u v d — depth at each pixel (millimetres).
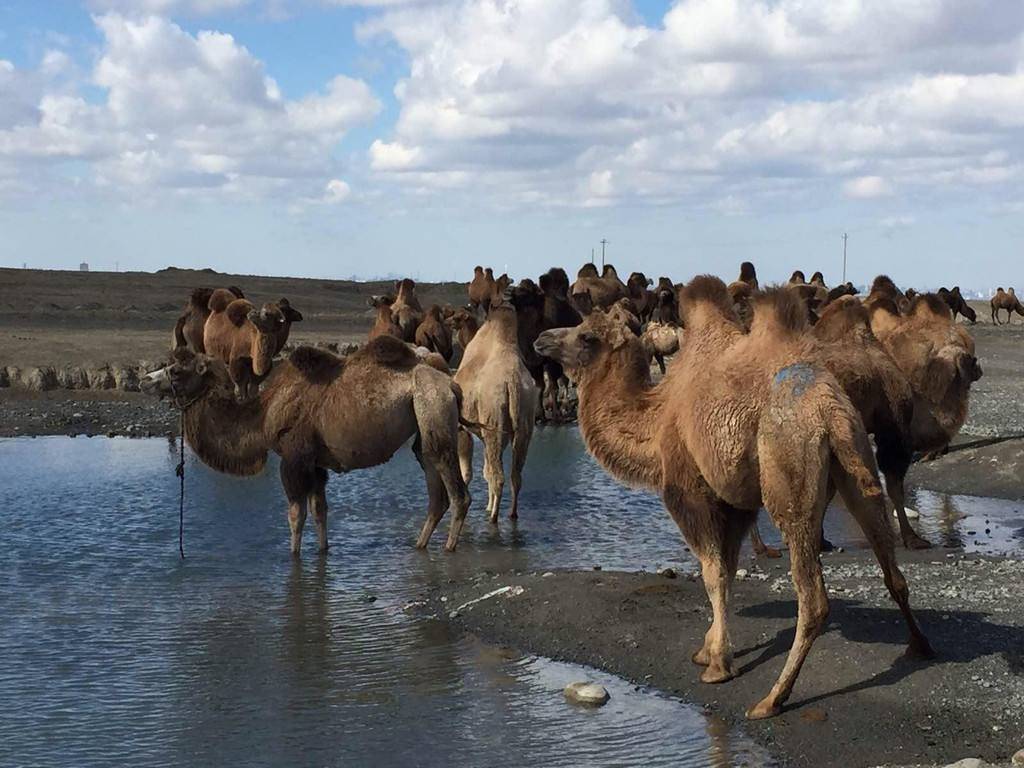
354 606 9805
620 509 13547
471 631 9141
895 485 11312
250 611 9688
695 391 7723
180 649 8836
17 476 15422
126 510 13320
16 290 48969
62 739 7418
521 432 12742
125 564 11078
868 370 10914
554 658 8562
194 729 7531
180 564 11070
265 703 7898
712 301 8086
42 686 8180
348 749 7273
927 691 7527
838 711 7430
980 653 7961
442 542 11914
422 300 55750
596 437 8281
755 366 7535
